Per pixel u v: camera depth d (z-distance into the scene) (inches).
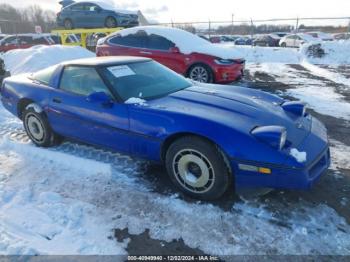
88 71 132.5
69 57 456.4
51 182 124.5
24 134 179.5
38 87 151.6
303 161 91.7
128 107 117.0
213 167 100.9
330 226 92.6
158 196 111.5
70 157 140.6
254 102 122.1
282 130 95.0
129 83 128.6
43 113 149.9
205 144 100.3
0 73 279.9
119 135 121.2
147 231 93.7
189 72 297.7
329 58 526.6
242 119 105.3
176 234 92.0
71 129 139.4
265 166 93.1
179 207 104.6
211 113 107.5
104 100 117.8
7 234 93.6
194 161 105.0
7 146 162.4
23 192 116.2
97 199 111.2
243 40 1043.9
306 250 84.0
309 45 558.6
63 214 102.9
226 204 105.0
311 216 97.3
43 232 94.3
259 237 89.5
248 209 101.9
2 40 735.1
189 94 126.8
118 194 113.7
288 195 108.6
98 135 129.3
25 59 421.4
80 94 134.3
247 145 95.0
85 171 132.3
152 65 148.7
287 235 89.7
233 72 289.3
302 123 111.9
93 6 562.9
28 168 137.3
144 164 135.0
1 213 103.9
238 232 91.8
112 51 333.4
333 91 274.7
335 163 133.3
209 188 104.2
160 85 134.1
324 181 117.9
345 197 107.0
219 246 86.7
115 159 139.8
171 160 110.0
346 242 86.2
